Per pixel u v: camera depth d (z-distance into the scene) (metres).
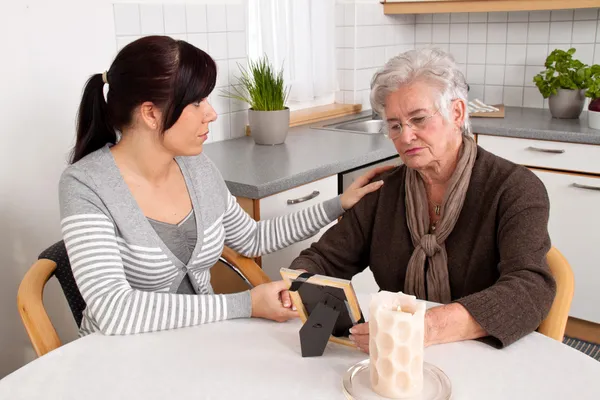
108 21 2.27
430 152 1.48
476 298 1.25
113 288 1.34
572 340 2.91
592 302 2.79
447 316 1.21
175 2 2.49
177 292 1.62
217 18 2.67
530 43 3.38
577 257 2.79
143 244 1.49
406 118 1.45
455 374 1.11
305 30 3.15
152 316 1.30
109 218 1.45
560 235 2.81
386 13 3.52
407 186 1.59
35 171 2.14
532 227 1.39
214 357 1.19
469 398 1.03
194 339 1.27
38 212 2.17
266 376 1.12
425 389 1.06
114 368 1.16
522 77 3.45
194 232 1.60
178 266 1.57
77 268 1.38
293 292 1.25
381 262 1.64
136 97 1.41
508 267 1.36
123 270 1.43
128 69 1.41
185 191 1.60
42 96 2.12
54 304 2.27
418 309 1.03
